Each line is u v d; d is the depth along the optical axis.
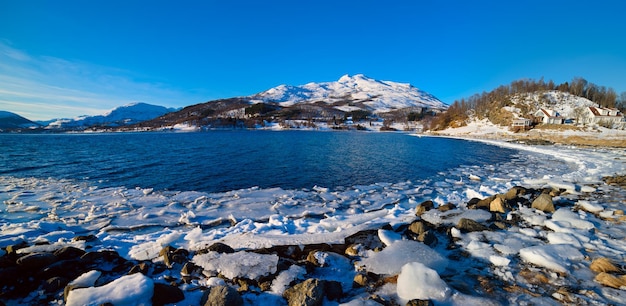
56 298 5.17
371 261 6.33
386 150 36.38
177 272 6.21
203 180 18.22
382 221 9.53
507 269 5.89
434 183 17.45
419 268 5.49
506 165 24.22
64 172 20.44
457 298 4.88
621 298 4.71
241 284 5.54
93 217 11.00
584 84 91.75
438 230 8.35
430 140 57.00
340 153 32.75
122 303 4.66
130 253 7.28
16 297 5.11
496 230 8.20
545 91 88.94
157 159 27.02
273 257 6.46
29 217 11.06
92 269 6.23
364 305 4.71
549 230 8.00
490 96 97.31
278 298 5.12
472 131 75.25
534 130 64.25
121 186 16.55
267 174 20.17
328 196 14.55
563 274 5.52
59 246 7.32
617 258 6.06
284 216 11.39
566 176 16.45
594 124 61.91
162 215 11.34
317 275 5.95
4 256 6.61
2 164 23.53
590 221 8.38
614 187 12.99
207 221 10.71
